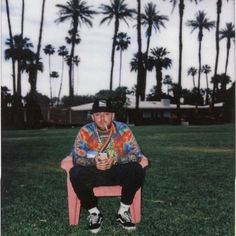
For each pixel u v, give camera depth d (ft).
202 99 197.26
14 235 10.95
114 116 12.14
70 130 76.33
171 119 145.89
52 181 18.65
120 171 11.33
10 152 31.32
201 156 28.17
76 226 11.73
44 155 29.45
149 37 184.34
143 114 148.66
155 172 20.89
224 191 15.99
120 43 207.21
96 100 11.91
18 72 125.18
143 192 15.89
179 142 40.68
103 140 11.88
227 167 22.45
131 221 11.57
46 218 12.50
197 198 14.83
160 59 225.97
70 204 11.84
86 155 11.74
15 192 16.10
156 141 42.29
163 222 11.92
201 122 133.59
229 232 10.94
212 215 12.55
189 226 11.49
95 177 11.43
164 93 230.89
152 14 178.81
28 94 127.75
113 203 14.49
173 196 15.20
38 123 110.11
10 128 95.30
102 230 11.36
